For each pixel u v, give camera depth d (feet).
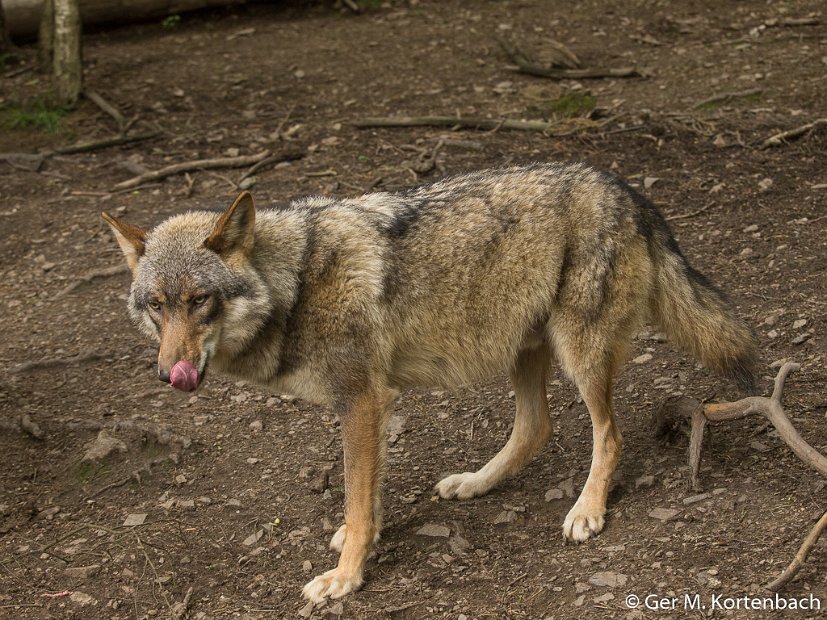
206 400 32.32
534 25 69.67
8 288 40.63
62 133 55.62
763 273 35.65
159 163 51.19
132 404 32.17
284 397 32.30
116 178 50.21
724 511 23.34
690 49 62.44
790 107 50.62
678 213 41.32
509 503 26.03
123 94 60.95
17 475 28.60
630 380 30.96
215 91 61.31
